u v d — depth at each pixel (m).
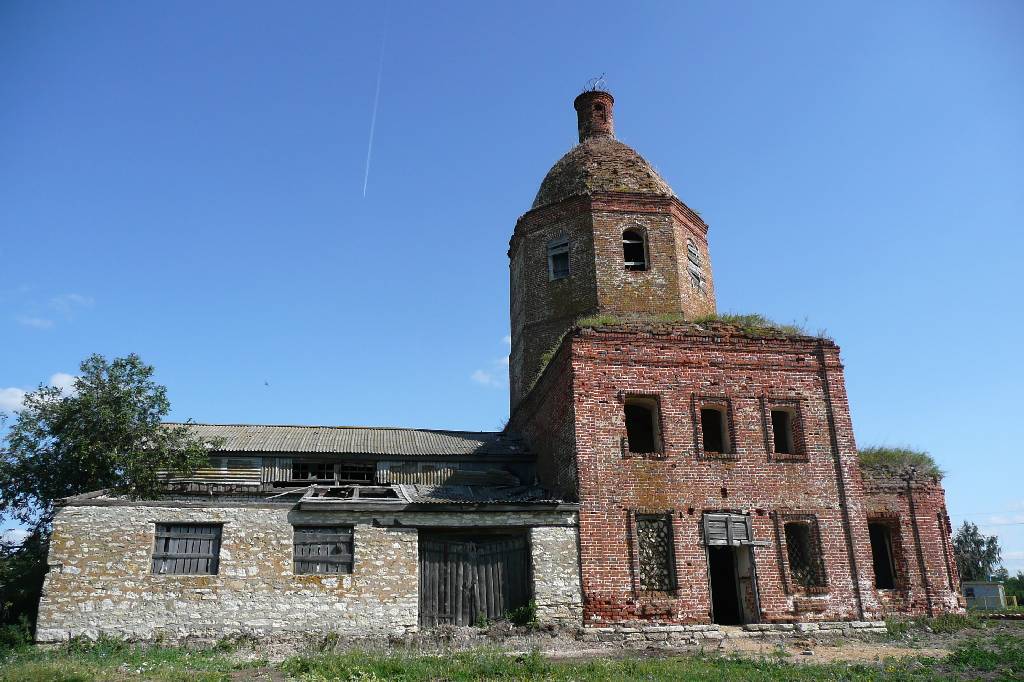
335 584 17.11
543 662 14.27
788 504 19.47
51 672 12.48
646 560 18.52
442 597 17.84
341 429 25.70
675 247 24.77
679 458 19.28
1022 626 20.06
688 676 12.91
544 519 18.20
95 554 16.42
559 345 20.66
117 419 21.06
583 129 29.34
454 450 23.70
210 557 17.08
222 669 13.69
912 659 14.83
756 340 20.77
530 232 26.14
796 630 18.22
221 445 22.47
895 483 21.11
